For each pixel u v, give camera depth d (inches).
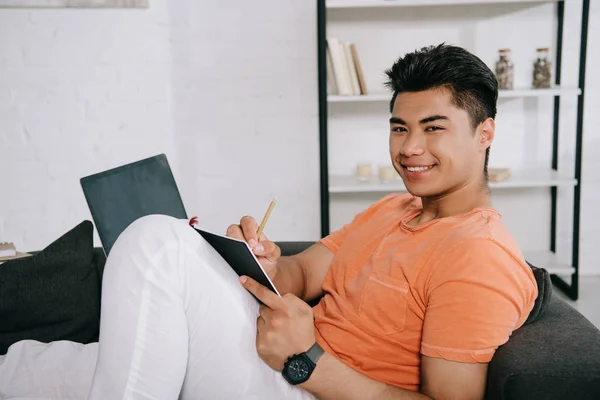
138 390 47.9
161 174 78.6
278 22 130.9
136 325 47.7
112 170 72.3
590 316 119.2
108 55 130.7
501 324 49.6
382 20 131.0
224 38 131.3
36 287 72.6
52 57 129.9
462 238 52.6
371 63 132.6
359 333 57.0
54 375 62.6
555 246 137.7
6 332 72.1
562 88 122.7
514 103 133.6
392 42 131.9
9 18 127.9
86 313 74.2
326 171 123.4
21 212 134.7
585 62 119.6
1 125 131.3
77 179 134.5
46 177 133.9
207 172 135.9
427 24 131.0
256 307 54.2
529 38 130.9
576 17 129.9
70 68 130.6
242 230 64.6
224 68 132.3
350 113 134.4
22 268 73.0
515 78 132.6
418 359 54.7
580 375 47.5
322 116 121.7
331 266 65.6
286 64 132.3
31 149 132.6
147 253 48.2
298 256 71.6
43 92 130.9
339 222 139.6
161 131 134.0
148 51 131.0
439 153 55.4
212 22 130.6
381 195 138.3
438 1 117.9
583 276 139.0
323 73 120.0
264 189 136.9
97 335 75.8
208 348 50.7
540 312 55.3
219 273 50.7
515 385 47.9
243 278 52.7
